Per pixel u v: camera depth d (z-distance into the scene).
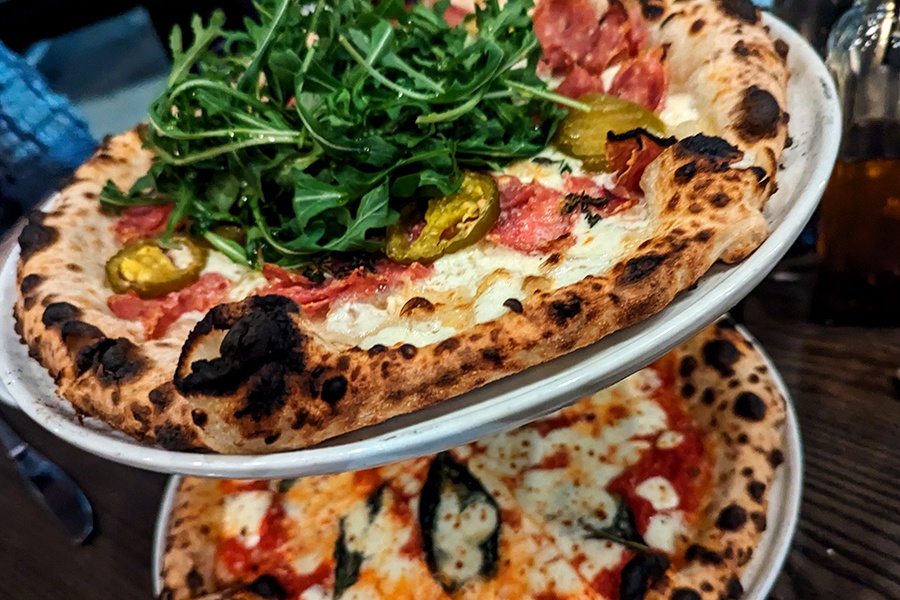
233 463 0.20
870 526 0.27
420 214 0.26
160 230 0.30
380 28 0.28
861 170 0.32
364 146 0.26
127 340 0.24
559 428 0.31
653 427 0.30
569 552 0.27
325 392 0.20
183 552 0.28
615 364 0.19
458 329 0.22
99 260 0.30
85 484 0.34
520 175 0.27
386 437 0.19
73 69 0.81
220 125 0.29
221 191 0.28
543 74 0.33
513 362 0.20
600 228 0.24
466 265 0.25
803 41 0.29
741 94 0.26
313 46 0.29
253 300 0.21
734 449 0.28
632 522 0.27
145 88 0.76
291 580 0.28
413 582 0.27
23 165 0.53
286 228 0.27
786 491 0.27
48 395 0.25
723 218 0.21
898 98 0.32
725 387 0.30
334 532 0.29
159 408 0.21
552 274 0.23
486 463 0.30
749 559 0.25
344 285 0.24
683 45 0.30
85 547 0.32
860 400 0.32
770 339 0.36
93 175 0.33
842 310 0.35
